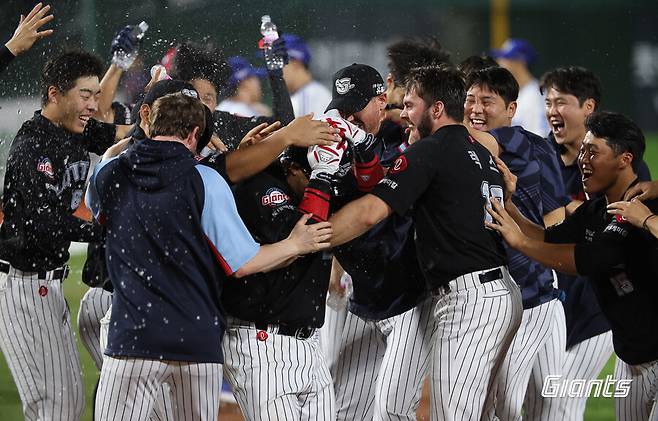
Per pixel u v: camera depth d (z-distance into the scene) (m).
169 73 21.78
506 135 20.77
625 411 20.08
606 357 22.38
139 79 27.77
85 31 39.97
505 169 19.30
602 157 19.23
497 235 18.39
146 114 17.81
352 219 16.80
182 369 15.94
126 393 16.02
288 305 16.58
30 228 19.06
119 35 24.16
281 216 16.50
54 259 19.58
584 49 81.00
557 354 21.38
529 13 79.12
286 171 17.42
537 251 18.08
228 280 16.53
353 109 18.20
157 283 15.73
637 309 18.73
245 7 41.53
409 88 18.48
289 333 16.78
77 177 20.14
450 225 17.72
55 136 19.67
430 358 18.62
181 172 15.84
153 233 15.77
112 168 16.45
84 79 19.75
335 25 70.00
